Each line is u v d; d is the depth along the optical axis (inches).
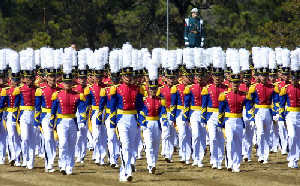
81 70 1504.7
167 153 1557.6
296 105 1444.4
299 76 1444.4
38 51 1699.1
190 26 2239.2
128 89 1263.5
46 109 1397.6
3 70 1501.0
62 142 1327.5
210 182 1243.2
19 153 1505.9
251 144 1566.2
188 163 1525.6
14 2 3725.4
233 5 3432.6
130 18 3380.9
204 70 1478.8
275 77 1590.8
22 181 1262.3
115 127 1267.2
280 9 3405.5
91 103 1520.7
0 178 1302.9
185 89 1450.5
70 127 1331.2
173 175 1334.9
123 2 3506.4
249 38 3238.2
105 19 3489.2
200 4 3442.4
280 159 1606.8
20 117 1455.5
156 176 1320.1
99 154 1512.1
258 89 1520.7
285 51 1504.7
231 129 1374.3
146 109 1290.6
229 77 1557.6
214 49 1429.6
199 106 1464.1
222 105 1370.6
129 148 1263.5
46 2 3415.4
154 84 1331.2
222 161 1567.4
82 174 1354.6
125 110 1264.8
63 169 1338.6
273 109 1539.1
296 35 3132.4
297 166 1448.1
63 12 3467.0
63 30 3371.1
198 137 1466.5
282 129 1679.4
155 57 1336.1
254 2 3415.4
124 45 1269.7
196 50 1475.1
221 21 3427.7
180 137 1533.0
